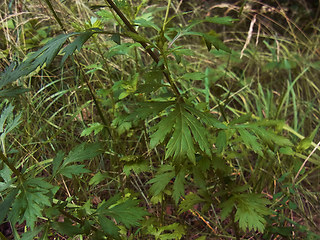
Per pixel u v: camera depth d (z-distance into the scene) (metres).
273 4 4.14
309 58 3.47
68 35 1.32
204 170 1.63
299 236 2.12
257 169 2.22
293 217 2.24
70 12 2.63
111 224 1.39
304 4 4.16
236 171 2.43
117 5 1.44
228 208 1.64
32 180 1.26
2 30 2.88
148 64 3.01
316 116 2.94
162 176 1.66
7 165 1.32
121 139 2.54
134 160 1.84
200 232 2.16
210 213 2.29
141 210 1.43
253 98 3.19
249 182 2.38
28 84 2.67
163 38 1.44
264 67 3.40
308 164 2.58
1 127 1.38
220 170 1.73
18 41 2.66
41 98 2.70
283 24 4.05
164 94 1.81
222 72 3.25
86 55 2.73
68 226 1.32
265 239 2.06
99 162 2.46
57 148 2.50
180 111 1.40
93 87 2.70
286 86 3.34
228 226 2.07
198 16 3.91
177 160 1.33
